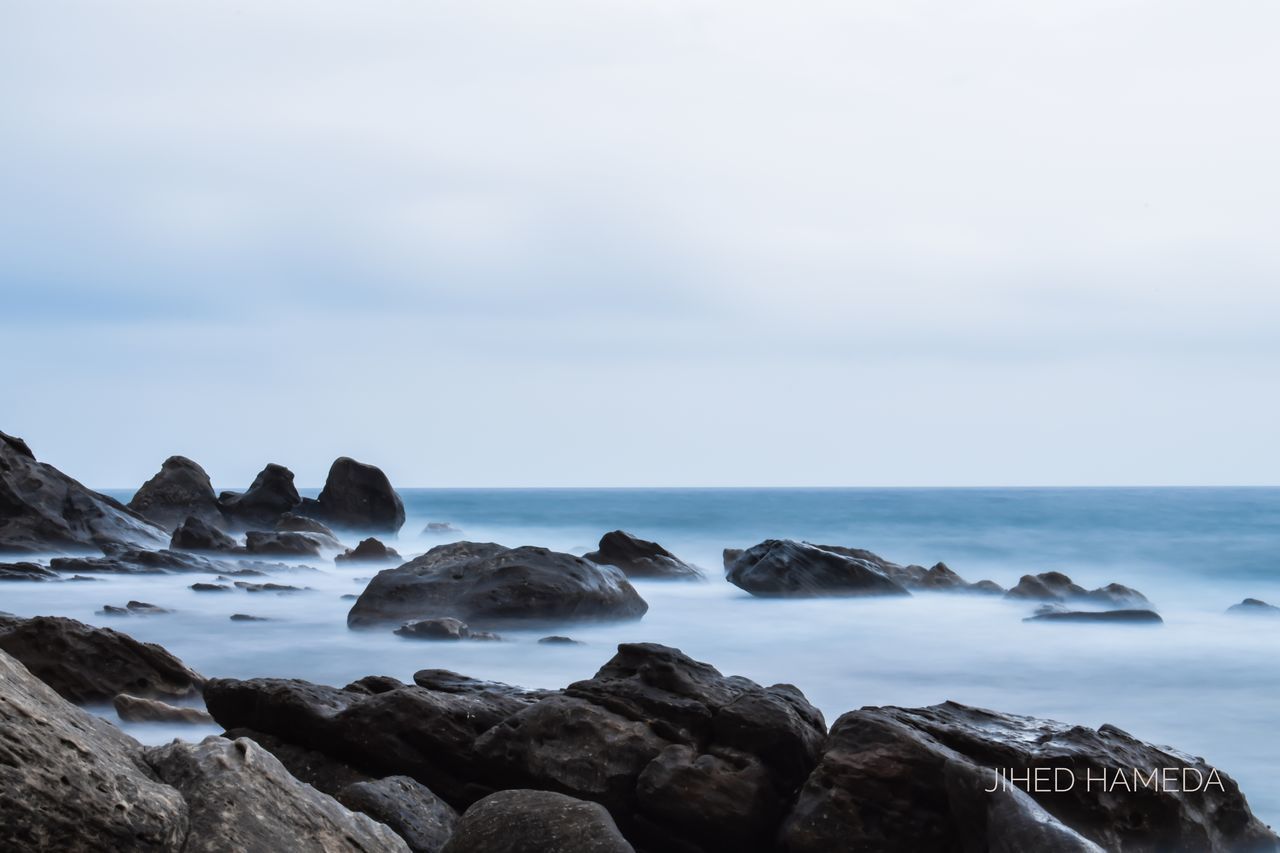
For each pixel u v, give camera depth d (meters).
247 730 12.32
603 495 164.25
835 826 10.04
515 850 8.92
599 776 10.96
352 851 7.91
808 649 23.44
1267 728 16.56
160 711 14.49
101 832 6.98
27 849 6.78
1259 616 30.64
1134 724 16.89
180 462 53.25
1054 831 8.66
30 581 32.31
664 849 10.77
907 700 18.45
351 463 55.41
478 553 26.44
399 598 24.83
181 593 30.73
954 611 29.62
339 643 22.84
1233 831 10.73
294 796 7.95
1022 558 53.94
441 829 10.10
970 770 9.66
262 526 53.19
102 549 40.81
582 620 25.27
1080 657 22.66
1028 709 17.89
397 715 11.65
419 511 102.38
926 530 68.69
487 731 11.53
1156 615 27.95
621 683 11.81
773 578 32.06
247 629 24.58
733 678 12.14
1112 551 53.31
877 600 31.53
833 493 150.75
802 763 10.94
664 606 30.00
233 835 7.45
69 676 15.35
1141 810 10.12
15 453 43.53
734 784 10.63
